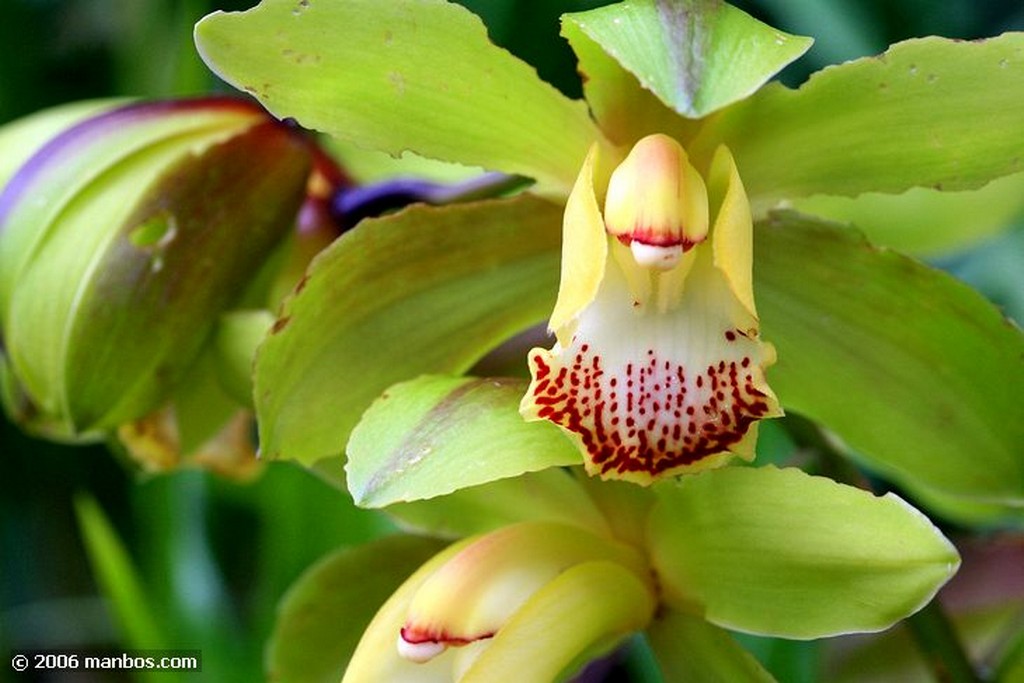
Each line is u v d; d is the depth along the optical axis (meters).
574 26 0.30
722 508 0.31
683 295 0.30
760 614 0.31
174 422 0.35
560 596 0.31
